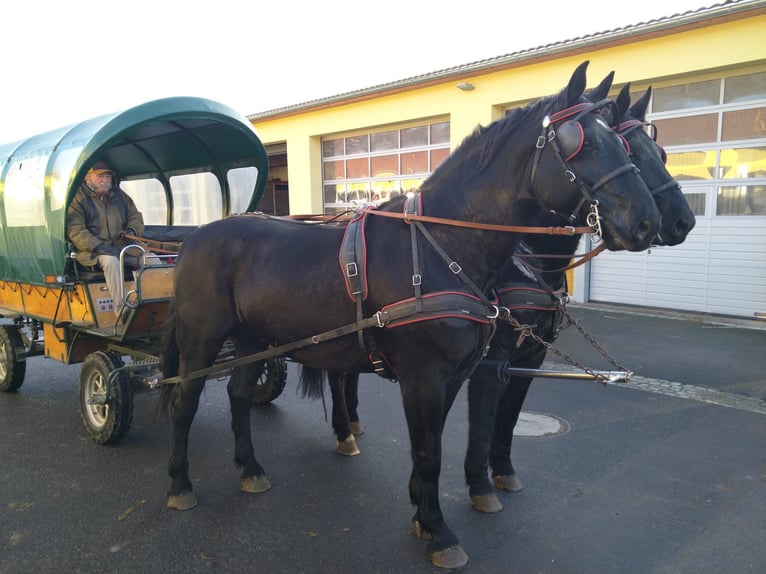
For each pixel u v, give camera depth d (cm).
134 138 562
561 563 288
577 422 480
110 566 292
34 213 491
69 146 458
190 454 436
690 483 370
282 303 315
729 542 303
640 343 721
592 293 1006
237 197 611
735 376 589
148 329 454
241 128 506
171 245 555
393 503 356
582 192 240
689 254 892
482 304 277
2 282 600
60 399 575
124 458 429
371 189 1348
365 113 1271
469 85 1045
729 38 782
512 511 339
